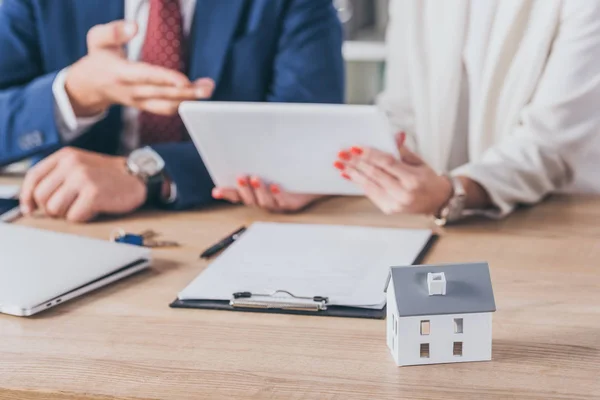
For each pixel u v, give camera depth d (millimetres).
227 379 870
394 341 898
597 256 1218
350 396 825
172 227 1437
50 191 1491
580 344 925
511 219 1427
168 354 934
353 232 1331
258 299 1057
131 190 1504
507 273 1161
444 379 854
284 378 867
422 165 1449
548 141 1501
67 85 1646
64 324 1028
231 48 1791
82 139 1788
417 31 1857
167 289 1136
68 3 1810
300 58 1793
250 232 1348
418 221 1434
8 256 1202
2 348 964
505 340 943
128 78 1551
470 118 1811
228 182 1485
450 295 879
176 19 1781
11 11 1845
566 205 1498
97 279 1143
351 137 1313
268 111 1312
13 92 1717
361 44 3246
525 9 1652
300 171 1407
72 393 853
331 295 1058
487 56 1739
